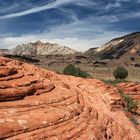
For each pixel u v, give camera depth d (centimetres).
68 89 2692
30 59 12725
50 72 3250
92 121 2173
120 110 3191
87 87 3403
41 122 1680
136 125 3303
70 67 5419
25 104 1847
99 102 3031
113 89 3666
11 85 1925
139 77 11769
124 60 18188
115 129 2433
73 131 1795
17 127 1529
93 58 18900
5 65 2158
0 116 1598
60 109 2009
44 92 2198
